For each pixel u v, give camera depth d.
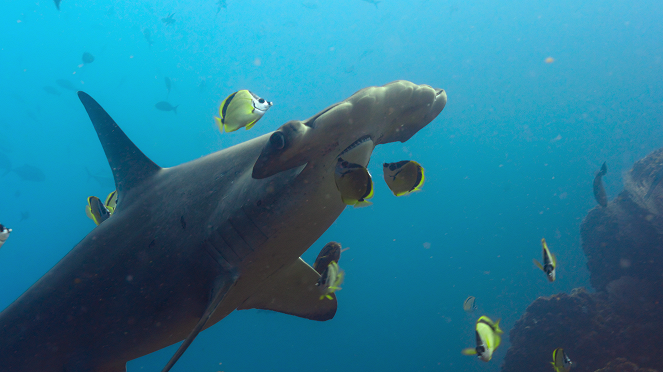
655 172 11.64
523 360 11.15
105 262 2.81
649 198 11.35
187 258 2.53
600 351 10.02
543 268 3.19
